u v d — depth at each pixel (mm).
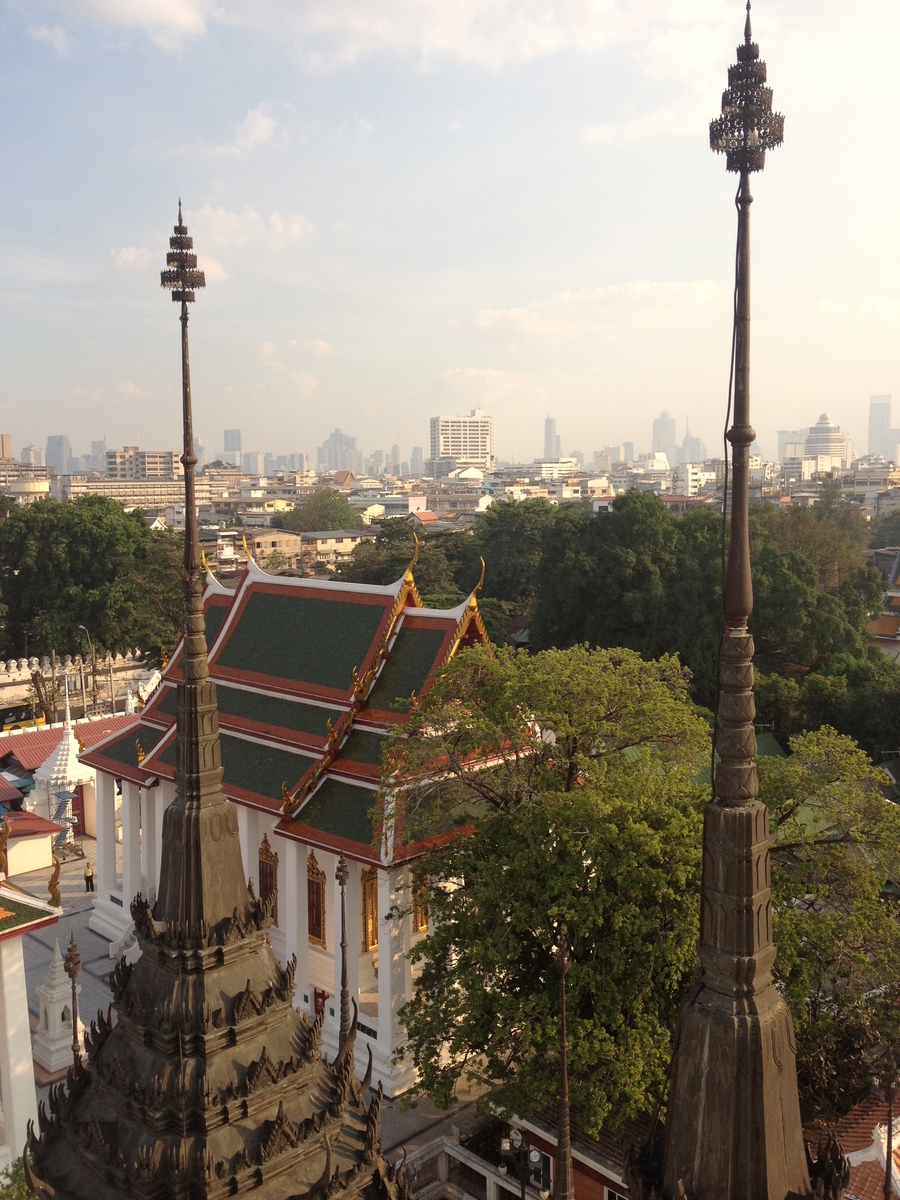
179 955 10555
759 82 7395
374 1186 10898
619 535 74625
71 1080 11406
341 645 38188
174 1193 9695
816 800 27609
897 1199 18766
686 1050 7809
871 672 60062
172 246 10992
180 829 10891
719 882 7770
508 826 26625
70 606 93125
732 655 7789
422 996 28219
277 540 174500
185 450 11109
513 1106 23516
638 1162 8336
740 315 7570
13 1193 17078
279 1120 10117
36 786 54781
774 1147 7594
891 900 27922
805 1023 23906
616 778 26156
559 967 12375
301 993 34156
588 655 30172
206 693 11078
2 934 25391
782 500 182625
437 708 28359
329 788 34656
